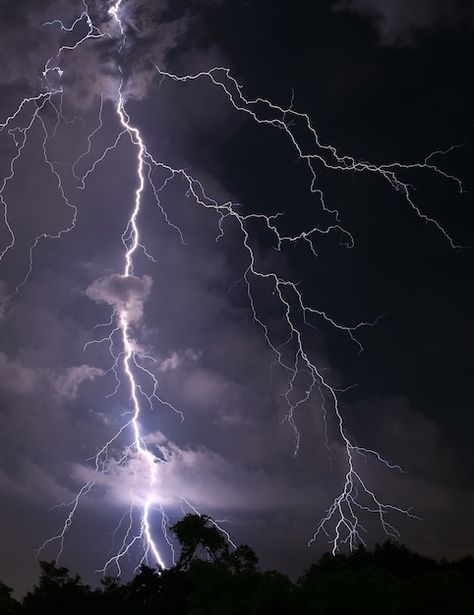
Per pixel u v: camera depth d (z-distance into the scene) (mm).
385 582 18328
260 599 17531
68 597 23766
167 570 23703
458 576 19062
